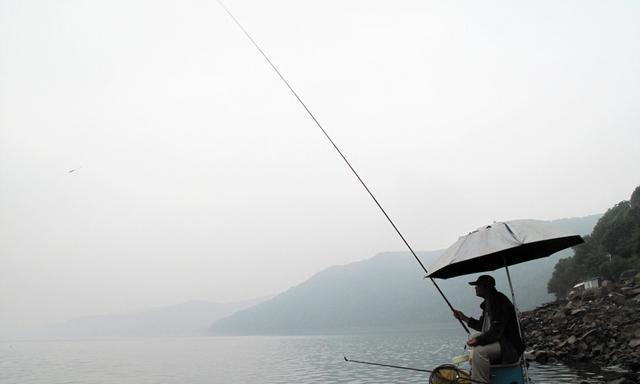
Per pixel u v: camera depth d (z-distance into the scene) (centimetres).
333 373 2736
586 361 2084
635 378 1445
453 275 845
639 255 6500
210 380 2831
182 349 9500
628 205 8550
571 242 757
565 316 3288
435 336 9756
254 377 2870
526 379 789
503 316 742
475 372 732
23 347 12094
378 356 4238
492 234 730
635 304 2998
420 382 1994
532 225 739
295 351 6619
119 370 4003
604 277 6531
